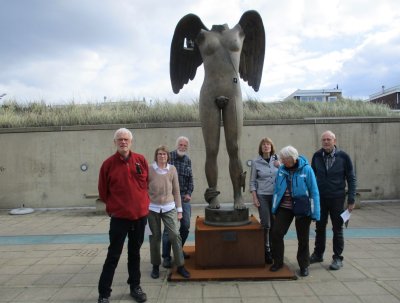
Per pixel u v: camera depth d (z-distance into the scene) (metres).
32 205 10.93
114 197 3.95
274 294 4.12
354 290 4.20
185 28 5.37
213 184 5.21
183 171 5.28
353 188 4.92
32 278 4.86
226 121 5.05
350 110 12.29
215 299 4.02
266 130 10.80
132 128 10.88
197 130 10.76
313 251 5.71
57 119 11.59
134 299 4.08
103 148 10.88
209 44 5.00
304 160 4.70
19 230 8.05
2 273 5.07
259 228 4.84
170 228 4.59
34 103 13.61
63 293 4.33
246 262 4.83
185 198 5.25
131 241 4.08
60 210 10.68
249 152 10.79
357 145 10.87
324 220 5.06
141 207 3.98
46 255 5.95
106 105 13.04
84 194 10.87
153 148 10.84
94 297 4.20
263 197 5.12
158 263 4.71
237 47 5.04
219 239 4.84
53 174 10.92
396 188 10.85
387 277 4.59
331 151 5.01
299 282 4.46
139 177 4.04
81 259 5.70
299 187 4.56
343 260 5.29
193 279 4.53
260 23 5.33
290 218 4.73
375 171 10.86
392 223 7.88
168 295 4.16
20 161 10.98
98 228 8.06
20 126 11.48
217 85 4.98
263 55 5.62
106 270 3.93
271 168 5.16
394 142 10.88
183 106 12.05
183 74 5.88
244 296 4.08
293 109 12.55
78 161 10.90
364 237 6.63
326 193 4.96
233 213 4.98
